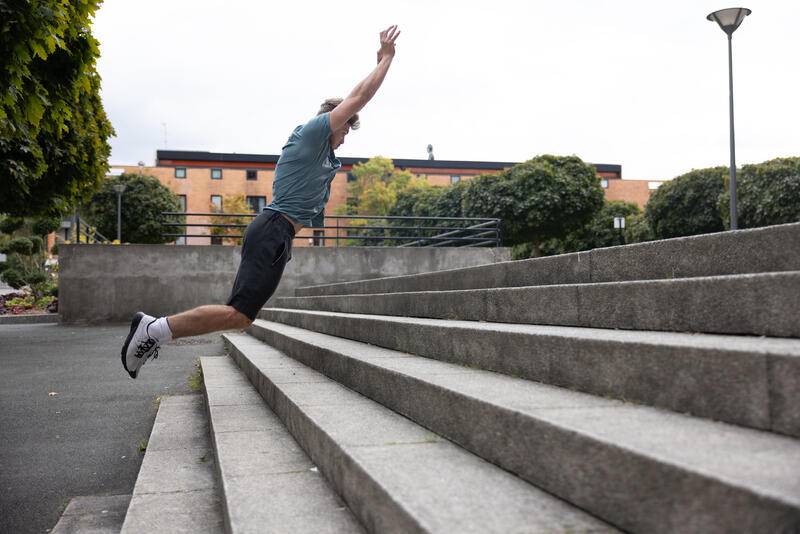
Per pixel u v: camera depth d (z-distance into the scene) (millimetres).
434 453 1914
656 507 1169
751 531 963
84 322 12148
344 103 3150
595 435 1370
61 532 2428
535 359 2297
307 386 3371
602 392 1941
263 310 9844
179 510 2385
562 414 1625
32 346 8750
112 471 3295
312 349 4188
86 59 6047
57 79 6027
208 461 3137
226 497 2037
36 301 17875
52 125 6281
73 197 10758
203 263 12648
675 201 28609
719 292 2088
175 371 6633
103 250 12266
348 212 46531
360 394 3078
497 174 30125
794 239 2273
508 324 3412
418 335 3361
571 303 2936
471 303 3889
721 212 24922
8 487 3027
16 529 2492
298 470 2336
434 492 1520
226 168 46844
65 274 12102
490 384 2197
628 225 34562
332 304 6969
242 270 3188
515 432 1676
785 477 1038
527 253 36594
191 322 3131
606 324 2676
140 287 12391
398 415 2529
